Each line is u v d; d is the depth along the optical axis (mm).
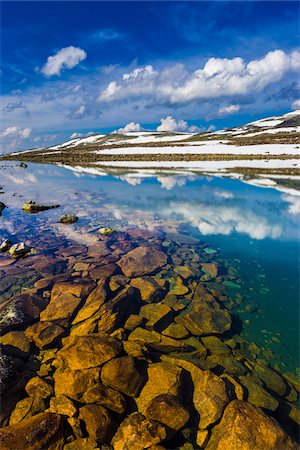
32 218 23375
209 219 22547
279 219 22031
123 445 5762
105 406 6574
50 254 15758
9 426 5906
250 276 13531
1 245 16891
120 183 40594
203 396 6863
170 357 8219
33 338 8953
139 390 7098
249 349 9047
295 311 10883
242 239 18219
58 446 5777
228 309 11055
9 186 41188
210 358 8492
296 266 14477
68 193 34688
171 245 17188
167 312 10297
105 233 19125
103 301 10547
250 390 7289
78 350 7832
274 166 45844
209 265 14383
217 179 39844
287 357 8727
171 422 6141
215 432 6141
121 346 8242
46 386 7160
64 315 9953
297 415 6852
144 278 12641
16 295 11281
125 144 113938
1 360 7543
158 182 39906
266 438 5777
